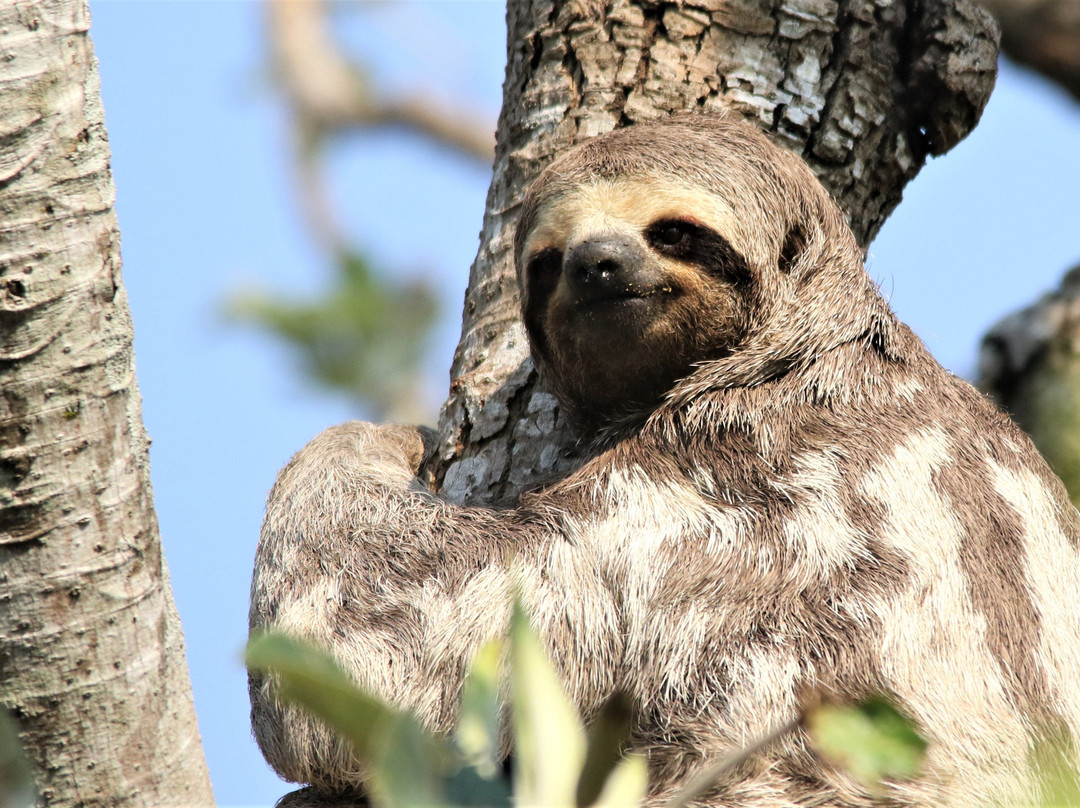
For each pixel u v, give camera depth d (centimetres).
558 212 1154
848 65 1309
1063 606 1001
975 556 986
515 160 1304
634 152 1153
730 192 1137
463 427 1234
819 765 895
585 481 1085
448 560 1037
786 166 1188
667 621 975
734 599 972
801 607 956
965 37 1325
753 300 1136
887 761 514
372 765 489
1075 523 1092
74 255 739
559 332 1162
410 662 988
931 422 1073
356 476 1134
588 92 1288
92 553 745
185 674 789
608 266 1105
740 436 1079
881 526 991
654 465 1082
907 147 1338
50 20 738
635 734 954
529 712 500
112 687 749
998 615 960
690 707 940
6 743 583
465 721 538
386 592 1027
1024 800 898
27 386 730
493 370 1244
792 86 1294
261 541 1113
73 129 741
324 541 1073
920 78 1323
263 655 521
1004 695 928
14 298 725
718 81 1284
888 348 1128
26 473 732
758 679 928
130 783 756
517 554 1032
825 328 1127
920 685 914
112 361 755
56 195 735
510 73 1366
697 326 1128
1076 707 949
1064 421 1486
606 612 1002
